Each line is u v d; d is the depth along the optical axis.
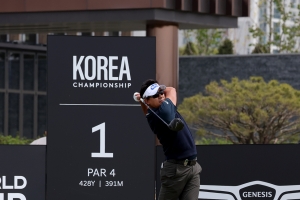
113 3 58.81
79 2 59.50
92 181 29.66
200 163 30.45
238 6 65.44
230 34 124.19
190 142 23.52
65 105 29.36
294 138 63.25
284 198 30.66
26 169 30.08
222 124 64.12
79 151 29.53
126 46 29.41
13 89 80.56
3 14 61.78
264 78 82.56
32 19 61.09
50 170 29.55
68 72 29.30
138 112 29.58
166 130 23.25
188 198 23.67
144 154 29.70
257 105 61.59
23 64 81.88
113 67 29.41
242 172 30.50
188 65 85.94
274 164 30.58
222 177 30.45
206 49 113.19
